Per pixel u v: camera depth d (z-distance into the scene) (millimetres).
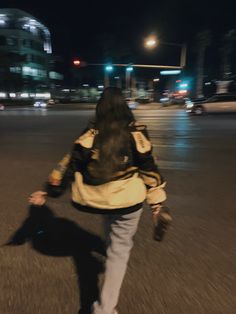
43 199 3211
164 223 2945
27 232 5008
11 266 4051
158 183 2922
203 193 6832
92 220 5438
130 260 4164
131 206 2863
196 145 13023
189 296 3467
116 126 2797
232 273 3879
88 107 58156
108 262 3039
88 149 2826
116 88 2914
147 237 4801
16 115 35938
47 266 4043
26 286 3658
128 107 2910
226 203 6234
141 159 2838
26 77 112188
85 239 4754
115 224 2975
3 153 11602
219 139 14578
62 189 3055
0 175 8477
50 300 3424
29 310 3279
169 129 18875
